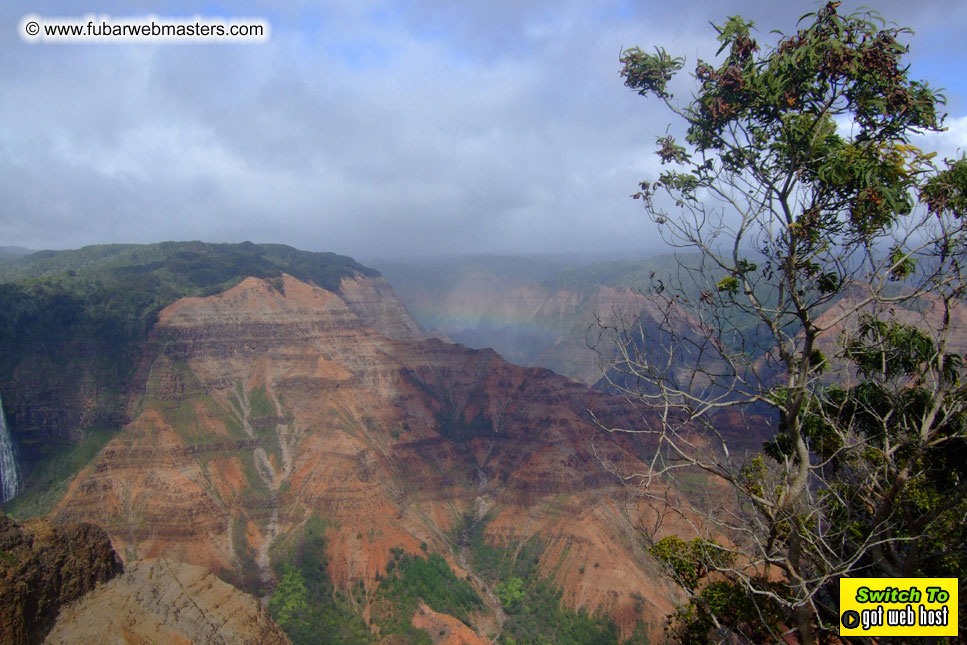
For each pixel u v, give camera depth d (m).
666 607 102.00
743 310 22.89
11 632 32.28
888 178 20.95
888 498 23.23
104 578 38.78
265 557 119.06
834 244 22.17
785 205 21.91
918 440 22.95
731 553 23.38
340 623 105.31
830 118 21.94
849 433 24.05
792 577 21.88
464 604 114.69
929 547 25.06
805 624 22.48
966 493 23.05
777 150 22.16
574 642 102.31
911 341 25.70
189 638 37.69
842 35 20.70
